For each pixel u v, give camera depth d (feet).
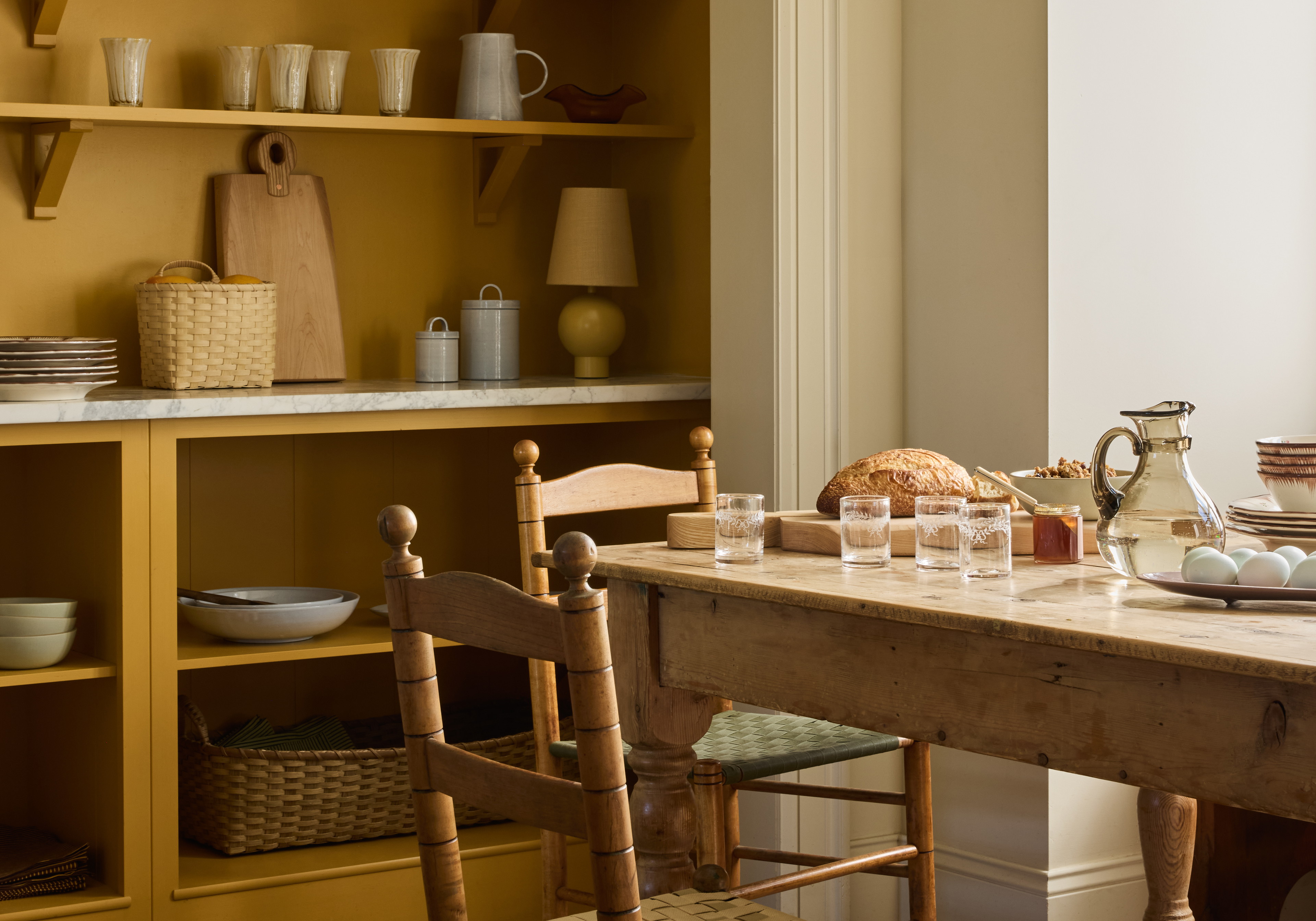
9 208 8.76
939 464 6.06
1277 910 8.07
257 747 9.16
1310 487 5.80
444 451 10.31
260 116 8.62
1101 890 8.17
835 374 8.59
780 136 8.43
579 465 10.80
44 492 8.91
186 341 8.43
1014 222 7.92
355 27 9.84
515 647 3.83
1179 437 4.81
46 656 7.82
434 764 4.19
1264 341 8.55
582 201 9.73
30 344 7.51
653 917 5.01
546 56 10.42
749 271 8.70
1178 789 3.73
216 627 8.48
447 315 10.20
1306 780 3.44
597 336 9.80
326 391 8.61
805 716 4.83
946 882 8.64
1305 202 8.69
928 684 4.40
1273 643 3.68
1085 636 3.86
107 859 8.07
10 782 9.21
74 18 8.94
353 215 9.85
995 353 8.09
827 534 5.76
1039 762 4.08
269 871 8.21
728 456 8.96
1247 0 8.39
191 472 9.43
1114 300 7.97
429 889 4.26
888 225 8.69
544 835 7.38
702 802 6.34
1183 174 8.18
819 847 8.75
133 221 9.16
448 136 10.02
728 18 8.78
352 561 10.02
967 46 8.18
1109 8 7.85
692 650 5.31
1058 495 5.94
